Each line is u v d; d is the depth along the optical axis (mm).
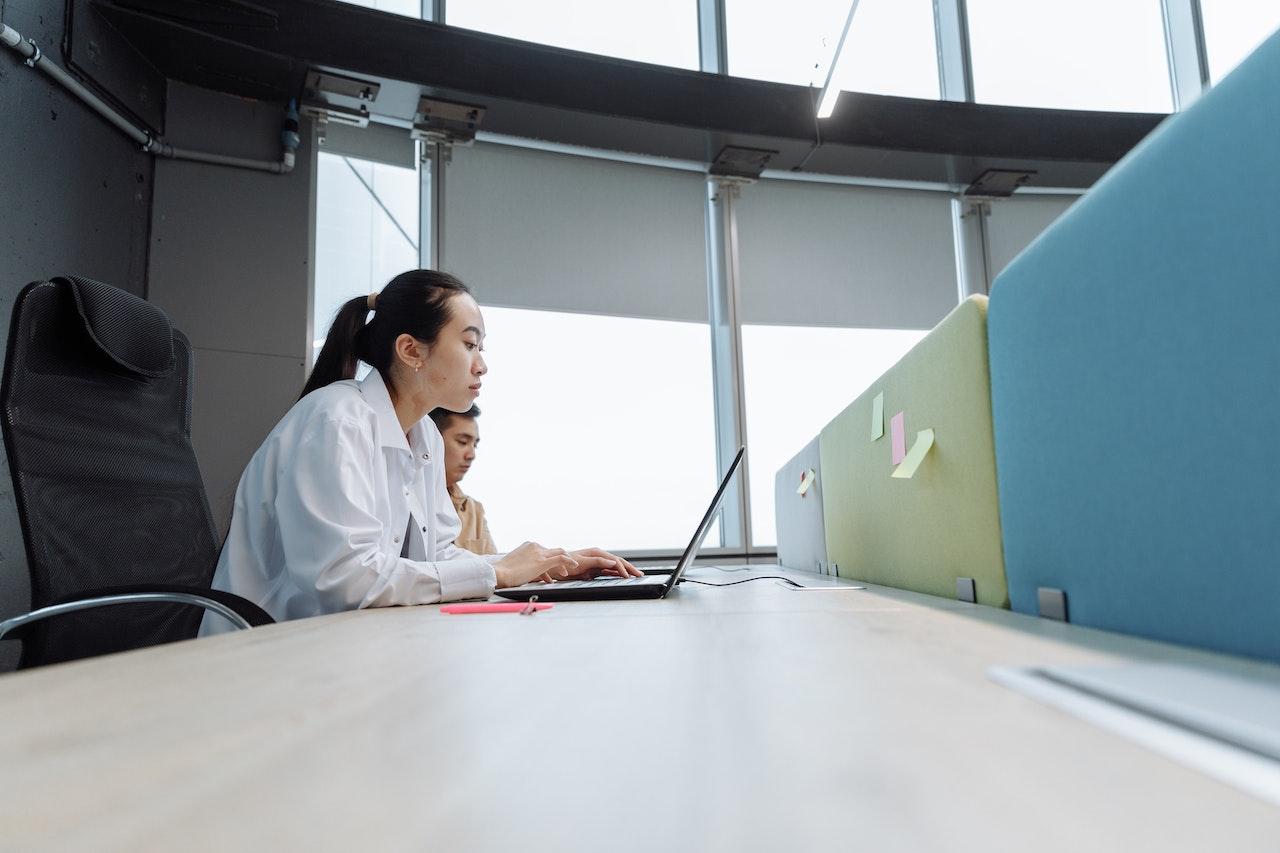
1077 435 596
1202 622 454
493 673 354
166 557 1245
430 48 2621
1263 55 406
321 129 2701
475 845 145
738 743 223
